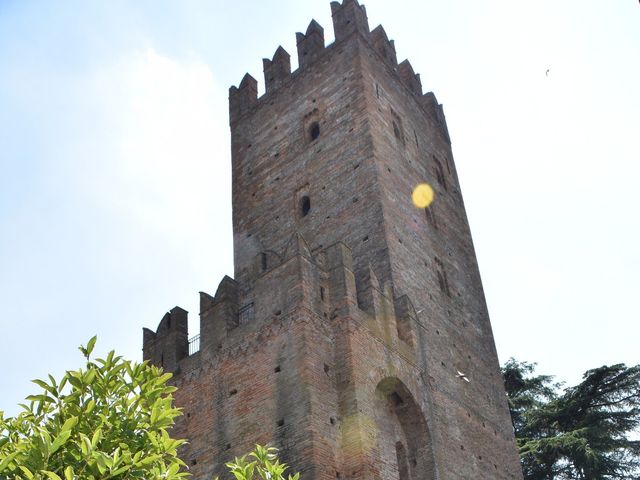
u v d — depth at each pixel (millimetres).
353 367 27062
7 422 17734
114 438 16750
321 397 25984
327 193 38344
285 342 27406
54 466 15312
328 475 24500
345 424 26109
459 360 35656
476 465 32031
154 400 17984
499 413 36875
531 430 48406
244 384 28016
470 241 44469
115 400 17781
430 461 28828
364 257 34719
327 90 42500
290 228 38938
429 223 40406
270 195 41250
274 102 45250
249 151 44469
